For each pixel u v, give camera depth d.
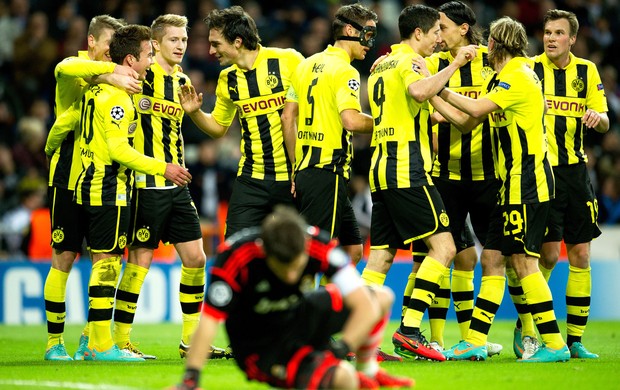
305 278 17.11
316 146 26.52
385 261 26.58
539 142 25.88
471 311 28.89
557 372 23.20
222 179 52.81
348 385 16.23
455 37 28.44
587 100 29.06
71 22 60.81
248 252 16.77
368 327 16.95
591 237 28.78
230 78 28.83
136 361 26.81
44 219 47.66
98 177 26.66
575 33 28.83
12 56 60.59
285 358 17.31
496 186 28.12
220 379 21.83
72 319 44.41
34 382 21.36
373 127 26.08
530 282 26.12
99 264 26.95
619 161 56.75
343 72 25.98
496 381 21.41
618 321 45.94
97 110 26.36
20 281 44.53
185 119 54.97
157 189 27.94
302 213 26.69
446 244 25.53
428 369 23.64
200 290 28.66
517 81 25.48
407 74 25.05
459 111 26.05
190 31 59.34
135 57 26.53
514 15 66.69
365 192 51.94
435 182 28.38
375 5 64.56
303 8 64.62
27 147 55.44
